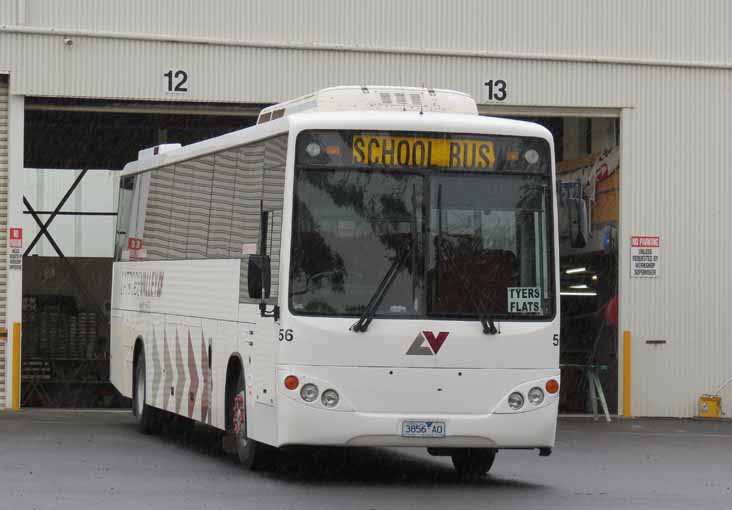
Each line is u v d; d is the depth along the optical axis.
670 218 28.08
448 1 27.30
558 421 26.89
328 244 15.03
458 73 27.36
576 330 30.12
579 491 15.16
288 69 26.72
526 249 15.48
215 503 13.27
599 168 29.17
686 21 28.25
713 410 27.73
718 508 13.72
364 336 14.88
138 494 13.94
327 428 14.80
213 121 32.53
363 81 26.98
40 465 16.69
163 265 20.89
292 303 14.89
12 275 25.95
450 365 15.05
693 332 28.06
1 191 25.94
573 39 27.80
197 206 19.16
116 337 24.23
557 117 28.69
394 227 15.17
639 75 28.05
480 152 15.50
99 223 39.06
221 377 17.52
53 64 25.92
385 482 15.66
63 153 37.25
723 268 28.23
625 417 27.73
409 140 15.33
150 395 21.36
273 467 16.48
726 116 28.33
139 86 26.22
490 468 17.11
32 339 34.50
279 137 15.59
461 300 15.17
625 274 27.91
